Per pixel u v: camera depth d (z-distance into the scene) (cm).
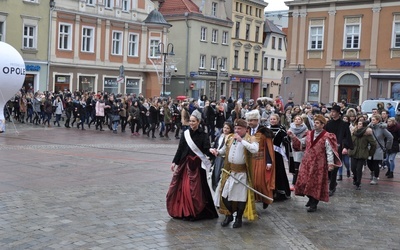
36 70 4009
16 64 2309
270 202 938
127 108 2736
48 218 841
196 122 859
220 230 821
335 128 1172
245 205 847
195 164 868
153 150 1897
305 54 4453
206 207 877
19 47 3906
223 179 850
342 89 4284
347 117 1455
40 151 1711
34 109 2920
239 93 6241
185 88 5622
